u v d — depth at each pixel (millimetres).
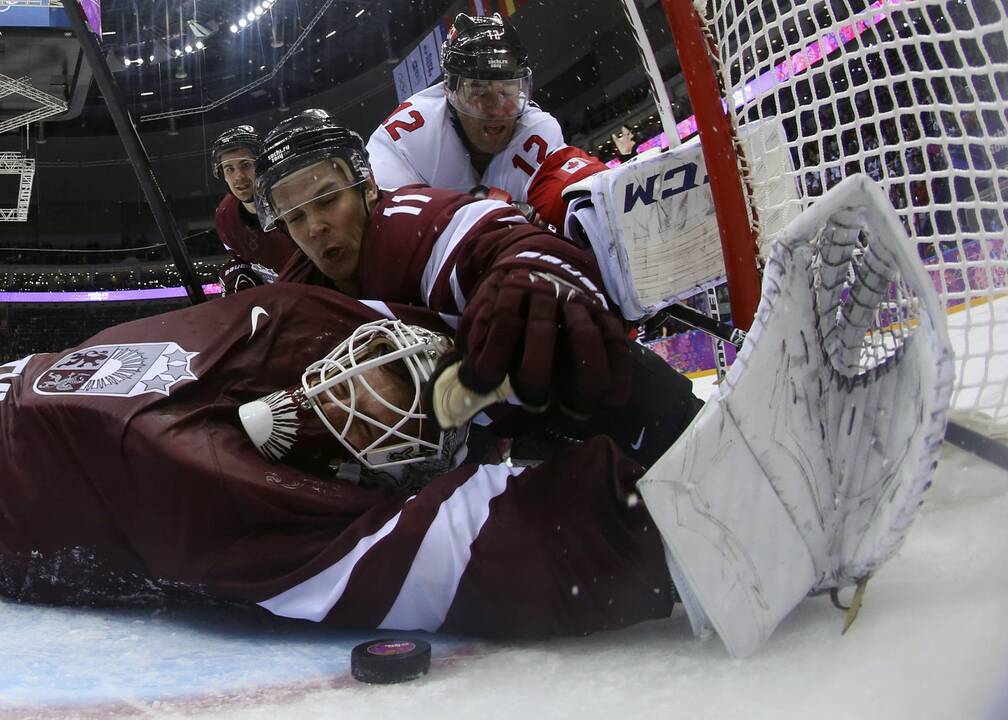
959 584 1067
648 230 1596
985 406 1417
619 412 1661
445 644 1230
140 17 17750
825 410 1062
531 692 991
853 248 1087
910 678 825
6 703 1025
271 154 1586
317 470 1413
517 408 1598
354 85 18828
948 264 1390
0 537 1468
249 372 1437
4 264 21703
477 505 1231
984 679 783
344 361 1378
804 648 1001
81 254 21766
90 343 1536
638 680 994
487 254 1461
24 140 19703
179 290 21812
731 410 1020
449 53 2791
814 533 1052
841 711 799
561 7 14516
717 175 1542
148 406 1346
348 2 17016
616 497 1133
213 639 1303
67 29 14242
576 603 1149
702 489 1028
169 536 1322
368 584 1217
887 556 1017
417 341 1378
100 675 1128
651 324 1979
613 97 14625
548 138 2965
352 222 1630
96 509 1381
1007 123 1330
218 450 1311
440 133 2936
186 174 20656
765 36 1594
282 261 3727
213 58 18656
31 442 1421
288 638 1296
